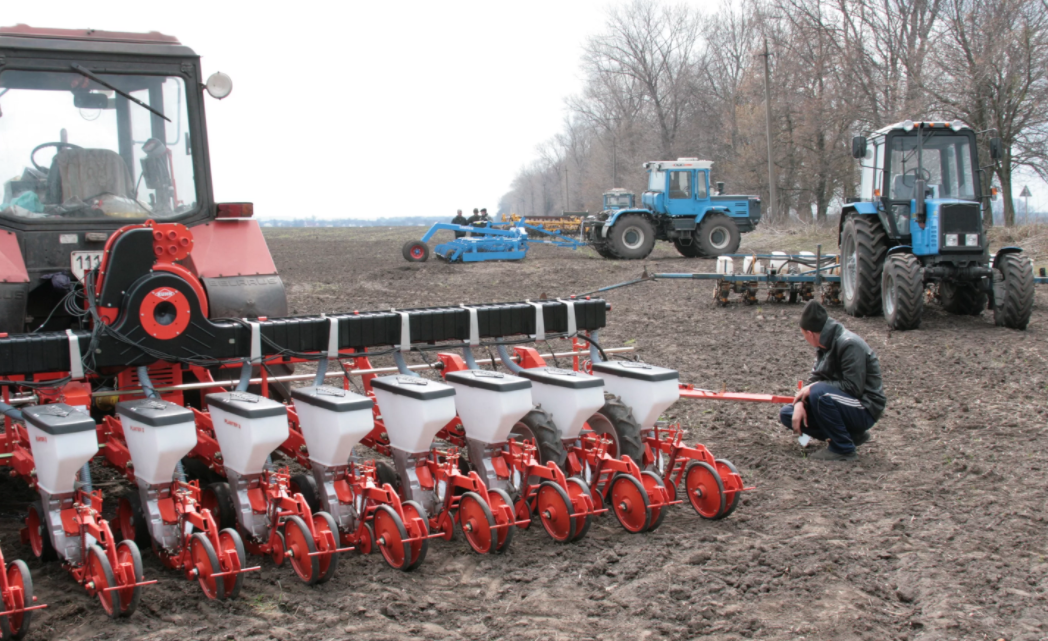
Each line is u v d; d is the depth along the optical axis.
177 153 5.45
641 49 52.75
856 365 5.89
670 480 5.07
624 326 12.47
